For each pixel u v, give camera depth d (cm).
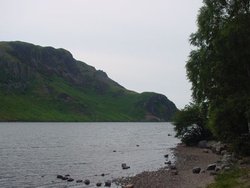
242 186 2483
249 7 4453
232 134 4394
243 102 4003
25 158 6431
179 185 3347
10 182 4041
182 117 7881
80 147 8719
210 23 4616
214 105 4453
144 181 3772
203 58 4634
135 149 8150
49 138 12025
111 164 5559
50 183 3969
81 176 4422
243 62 4181
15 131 16362
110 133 15788
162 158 6212
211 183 2861
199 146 7488
